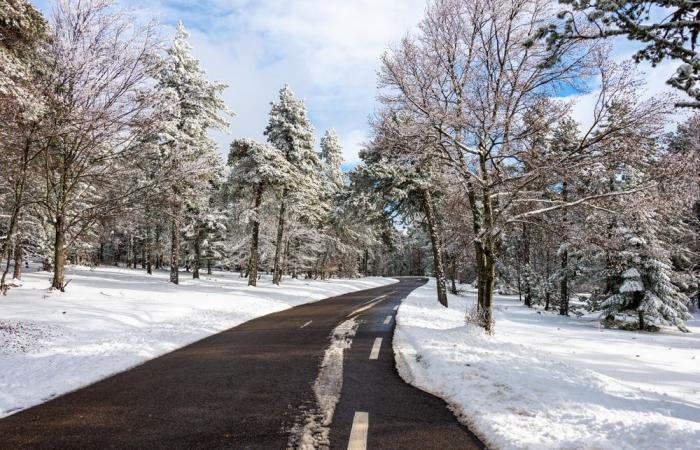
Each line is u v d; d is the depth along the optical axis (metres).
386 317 15.52
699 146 9.38
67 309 12.62
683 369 10.66
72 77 12.95
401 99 11.94
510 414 4.98
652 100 9.31
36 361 7.68
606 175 10.83
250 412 5.25
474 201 12.90
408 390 6.22
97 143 14.78
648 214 10.39
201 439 4.40
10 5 11.03
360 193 23.23
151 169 17.80
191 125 24.36
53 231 25.09
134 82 14.19
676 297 22.42
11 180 14.09
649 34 5.16
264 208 32.72
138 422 4.91
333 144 46.31
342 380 6.78
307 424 4.83
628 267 21.86
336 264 49.81
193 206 26.64
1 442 4.34
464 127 11.43
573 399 5.62
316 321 14.46
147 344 9.57
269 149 28.89
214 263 51.09
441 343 9.48
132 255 59.53
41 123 12.20
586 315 28.64
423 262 71.06
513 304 36.44
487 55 11.27
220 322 13.82
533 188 11.71
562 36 5.78
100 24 13.48
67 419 5.01
